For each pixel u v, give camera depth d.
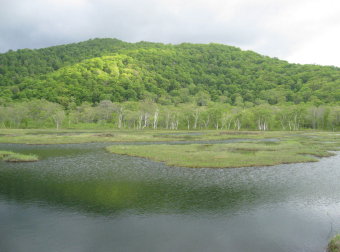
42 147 54.88
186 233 16.98
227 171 33.12
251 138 80.19
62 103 159.38
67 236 16.52
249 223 18.55
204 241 16.05
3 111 113.62
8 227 17.70
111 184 27.28
